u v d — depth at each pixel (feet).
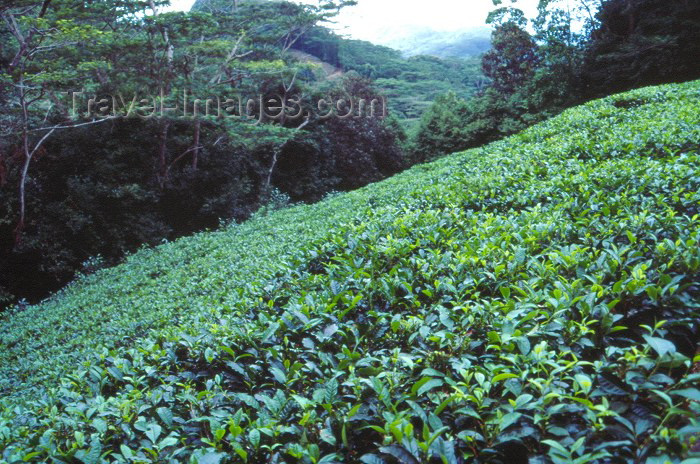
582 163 26.05
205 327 16.10
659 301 10.30
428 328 10.99
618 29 102.78
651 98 48.32
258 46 108.99
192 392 11.41
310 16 103.91
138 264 53.11
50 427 11.14
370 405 8.76
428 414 8.28
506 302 11.80
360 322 12.75
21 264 65.87
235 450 8.45
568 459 6.43
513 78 129.18
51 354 31.65
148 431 9.15
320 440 8.43
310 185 105.81
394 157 128.88
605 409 7.04
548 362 8.31
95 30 60.70
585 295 10.47
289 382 10.50
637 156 25.16
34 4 63.52
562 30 104.73
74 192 68.85
